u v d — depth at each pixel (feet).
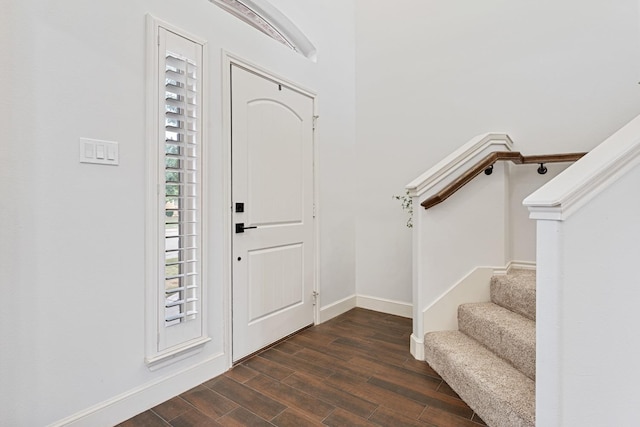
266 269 8.05
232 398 5.88
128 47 5.34
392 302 10.59
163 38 5.71
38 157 4.48
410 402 5.69
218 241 6.82
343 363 7.18
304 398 5.85
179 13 6.04
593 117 7.48
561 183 3.70
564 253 3.48
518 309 6.51
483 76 8.91
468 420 5.18
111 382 5.19
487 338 6.27
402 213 10.39
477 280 7.37
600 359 3.64
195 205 6.21
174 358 5.97
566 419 3.56
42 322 4.53
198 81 6.25
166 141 5.80
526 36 8.25
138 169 5.49
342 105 10.84
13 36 4.28
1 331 4.23
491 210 7.37
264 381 6.46
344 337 8.66
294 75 8.93
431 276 7.27
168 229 5.96
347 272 11.02
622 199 3.64
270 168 8.18
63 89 4.69
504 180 7.36
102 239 5.09
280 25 9.18
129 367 5.40
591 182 3.50
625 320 3.70
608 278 3.63
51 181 4.59
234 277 7.20
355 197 11.38
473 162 7.35
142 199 5.55
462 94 9.26
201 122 6.31
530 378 5.16
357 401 5.74
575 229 3.50
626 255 3.67
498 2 8.66
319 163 9.86
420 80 10.02
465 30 9.20
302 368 6.97
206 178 6.41
